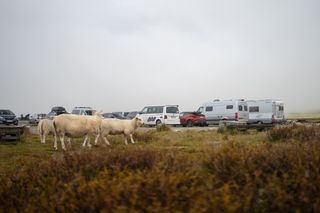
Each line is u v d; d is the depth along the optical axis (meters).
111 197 5.20
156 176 5.76
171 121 40.12
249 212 5.48
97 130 17.91
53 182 6.50
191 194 5.28
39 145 18.94
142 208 5.02
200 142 17.97
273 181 5.98
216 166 7.27
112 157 7.68
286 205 5.40
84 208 5.36
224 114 40.62
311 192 5.55
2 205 6.21
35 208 5.71
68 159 7.94
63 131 16.66
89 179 7.11
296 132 16.72
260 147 8.72
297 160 6.90
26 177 7.31
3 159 13.71
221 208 4.91
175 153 8.61
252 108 41.19
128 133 19.05
